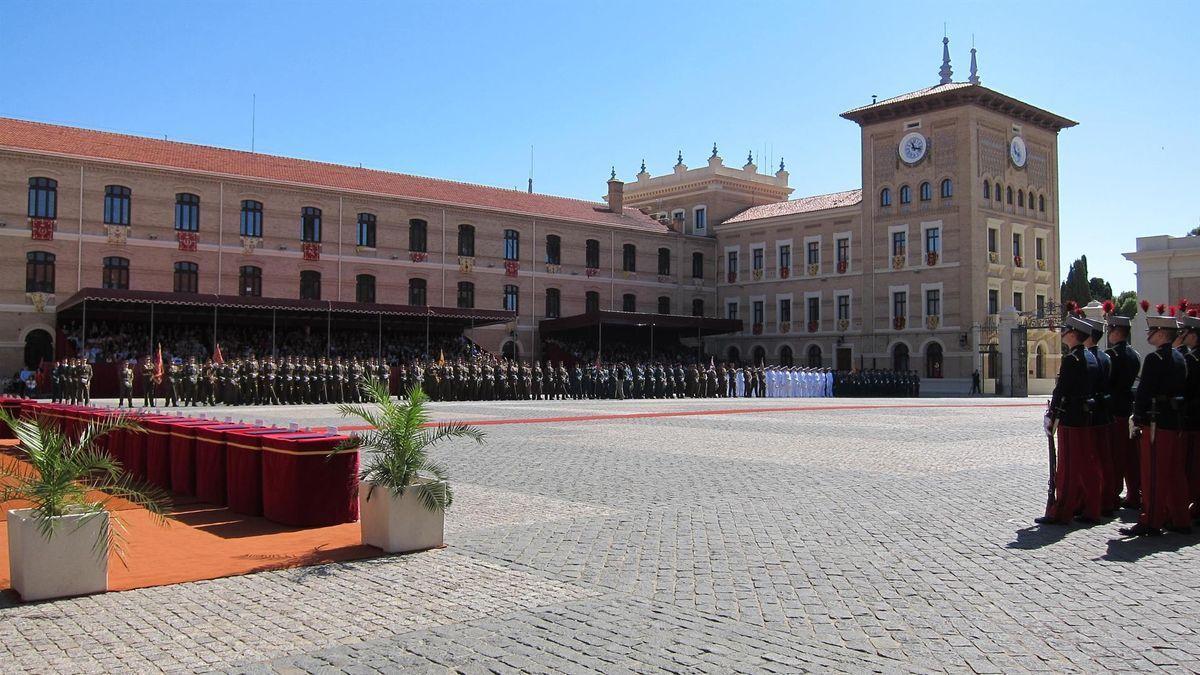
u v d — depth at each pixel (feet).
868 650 21.62
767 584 27.61
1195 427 37.99
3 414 26.78
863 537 34.45
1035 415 109.70
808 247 228.43
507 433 79.41
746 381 180.45
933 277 202.08
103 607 25.30
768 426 88.89
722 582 27.84
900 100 205.36
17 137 152.15
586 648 21.72
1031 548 32.86
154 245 162.20
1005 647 21.89
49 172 152.56
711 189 252.01
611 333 224.53
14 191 149.38
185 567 29.86
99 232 156.76
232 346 166.61
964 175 197.16
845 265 219.41
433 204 197.06
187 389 123.95
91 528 26.73
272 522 38.17
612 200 241.55
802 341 228.22
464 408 121.60
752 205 261.24
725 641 22.26
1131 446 41.78
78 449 27.58
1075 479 37.29
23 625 23.61
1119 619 24.20
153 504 30.71
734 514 39.14
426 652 21.50
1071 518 38.29
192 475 45.32
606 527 36.35
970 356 194.49
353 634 22.89
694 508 40.63
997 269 201.67
